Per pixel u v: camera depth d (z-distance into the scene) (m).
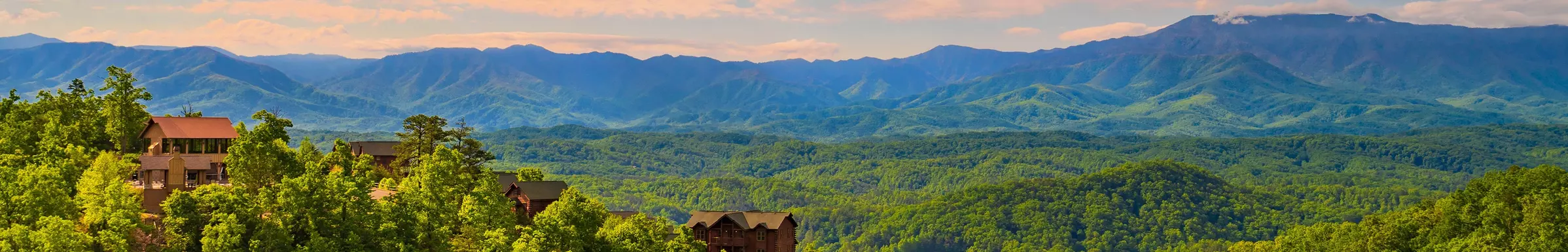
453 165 166.38
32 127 184.12
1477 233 178.25
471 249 150.00
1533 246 161.38
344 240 137.62
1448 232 189.12
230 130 187.38
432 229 149.75
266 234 132.88
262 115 187.00
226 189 143.88
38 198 130.38
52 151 162.25
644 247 167.62
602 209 189.50
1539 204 171.38
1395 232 199.75
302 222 138.12
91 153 176.88
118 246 124.56
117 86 196.75
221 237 128.62
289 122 191.12
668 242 175.38
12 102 197.00
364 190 145.38
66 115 193.00
